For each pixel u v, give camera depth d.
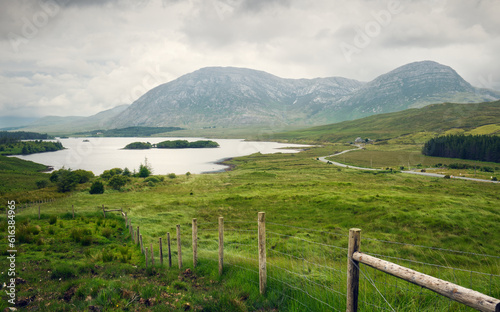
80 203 48.31
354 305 5.11
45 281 9.99
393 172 123.19
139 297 8.19
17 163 152.75
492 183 94.25
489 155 161.00
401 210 36.00
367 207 38.81
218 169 145.50
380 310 6.37
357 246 5.06
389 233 28.69
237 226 32.28
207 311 7.25
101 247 18.72
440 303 6.80
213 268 11.09
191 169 146.12
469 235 27.22
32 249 16.80
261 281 7.96
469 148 172.12
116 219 30.59
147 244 20.88
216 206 46.38
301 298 7.43
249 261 11.52
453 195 62.91
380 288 8.09
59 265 11.68
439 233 27.88
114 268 12.27
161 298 8.13
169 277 10.48
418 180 99.25
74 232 21.11
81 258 15.49
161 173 132.25
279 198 51.97
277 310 7.12
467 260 19.97
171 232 27.80
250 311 7.11
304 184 78.88
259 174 114.06
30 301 8.00
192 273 11.03
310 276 9.36
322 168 139.00
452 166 144.00
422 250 22.22
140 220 33.09
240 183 90.69
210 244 22.59
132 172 126.19
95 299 7.82
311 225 32.81
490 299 3.10
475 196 62.22
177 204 48.47
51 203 47.88
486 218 31.67
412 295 7.32
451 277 10.70
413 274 4.00
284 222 34.78
